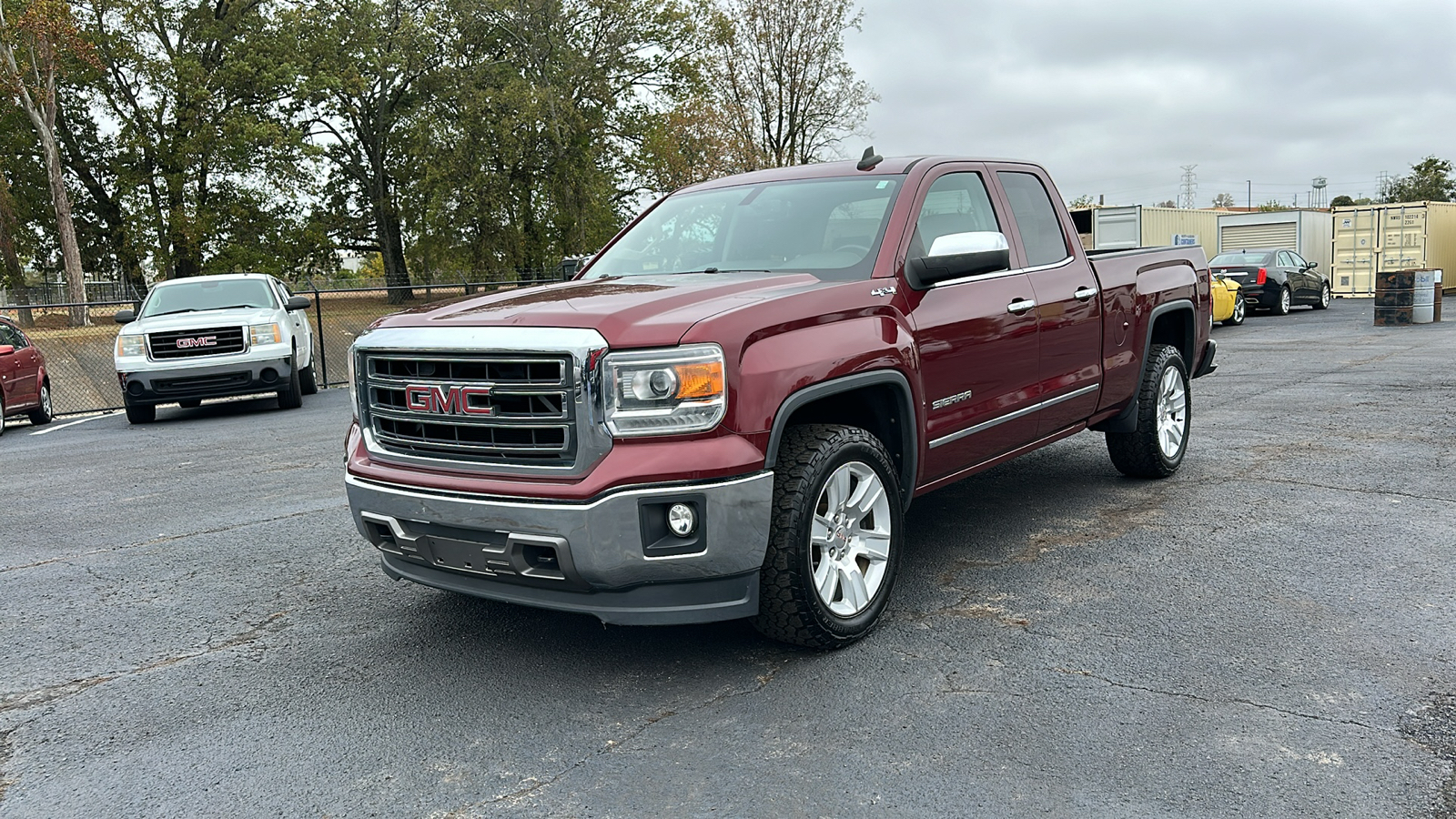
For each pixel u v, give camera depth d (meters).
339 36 48.47
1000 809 2.61
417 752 3.10
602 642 3.98
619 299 3.60
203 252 46.69
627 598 3.39
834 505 3.74
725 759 2.96
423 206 47.59
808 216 4.55
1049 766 2.82
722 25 41.47
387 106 53.09
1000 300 4.65
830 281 3.95
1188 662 3.52
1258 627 3.81
